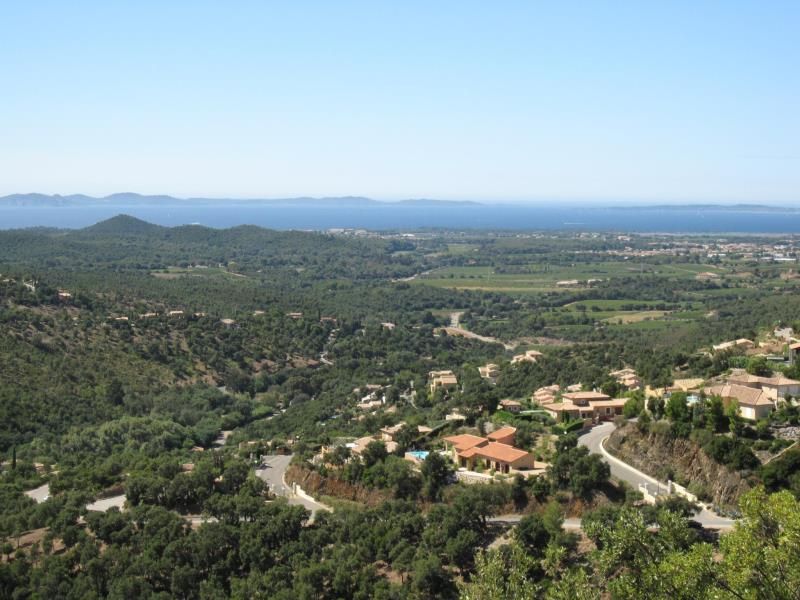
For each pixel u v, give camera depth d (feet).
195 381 632.79
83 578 256.73
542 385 528.63
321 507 327.47
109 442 474.90
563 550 231.71
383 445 350.02
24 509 319.88
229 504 295.69
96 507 327.47
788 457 258.16
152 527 282.15
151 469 367.45
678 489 280.10
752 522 126.62
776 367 376.27
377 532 272.10
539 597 210.79
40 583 254.06
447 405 472.85
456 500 279.49
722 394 313.94
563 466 290.56
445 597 236.43
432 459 312.09
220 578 261.85
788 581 119.96
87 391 552.41
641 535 145.79
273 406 631.97
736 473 266.77
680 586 127.44
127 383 584.81
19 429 477.77
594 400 404.98
